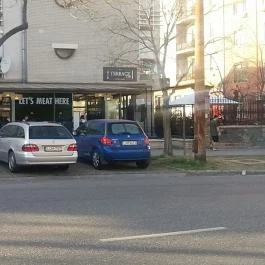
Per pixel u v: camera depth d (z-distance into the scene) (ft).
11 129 55.67
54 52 86.28
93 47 87.97
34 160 51.72
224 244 22.91
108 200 35.45
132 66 88.74
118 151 55.67
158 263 19.98
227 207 32.42
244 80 147.23
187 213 30.32
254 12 147.02
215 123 84.48
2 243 23.00
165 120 64.95
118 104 92.22
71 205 33.35
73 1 83.41
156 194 38.42
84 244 22.88
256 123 90.07
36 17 85.20
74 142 53.62
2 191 40.42
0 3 83.35
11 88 80.02
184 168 57.21
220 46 144.36
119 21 85.46
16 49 84.48
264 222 27.66
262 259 20.61
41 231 25.46
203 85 59.31
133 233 25.03
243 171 55.88
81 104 89.56
